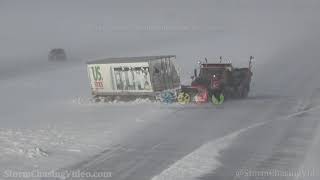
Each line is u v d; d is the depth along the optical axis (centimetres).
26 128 2742
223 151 2175
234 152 2155
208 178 1808
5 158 2072
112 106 3472
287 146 2234
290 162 1995
